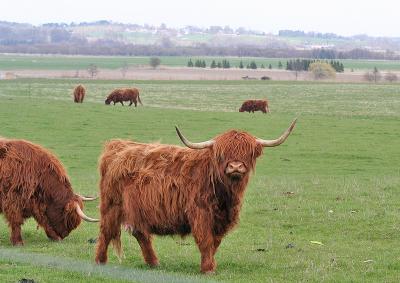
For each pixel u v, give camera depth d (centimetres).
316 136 4788
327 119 5953
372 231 1847
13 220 1681
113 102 9275
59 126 5094
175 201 1312
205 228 1302
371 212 2069
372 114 7212
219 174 1279
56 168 1708
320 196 2386
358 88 13538
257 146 1291
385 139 4675
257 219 2028
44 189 1689
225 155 1262
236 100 9844
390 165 3672
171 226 1334
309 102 9412
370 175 3247
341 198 2347
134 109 6444
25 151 1688
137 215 1342
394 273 1377
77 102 7488
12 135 4631
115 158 1380
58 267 1306
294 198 2355
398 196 2388
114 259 1488
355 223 1945
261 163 3688
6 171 1659
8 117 5456
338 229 1888
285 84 15338
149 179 1329
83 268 1301
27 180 1672
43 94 10138
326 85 14975
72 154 3916
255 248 1644
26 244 1697
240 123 5497
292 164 3669
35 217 1698
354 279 1313
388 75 19312
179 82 15738
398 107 8381
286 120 5784
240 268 1409
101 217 1402
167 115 5950
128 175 1352
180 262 1463
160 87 13462
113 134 4800
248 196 2389
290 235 1827
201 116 5944
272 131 5053
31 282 1149
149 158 1350
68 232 1725
